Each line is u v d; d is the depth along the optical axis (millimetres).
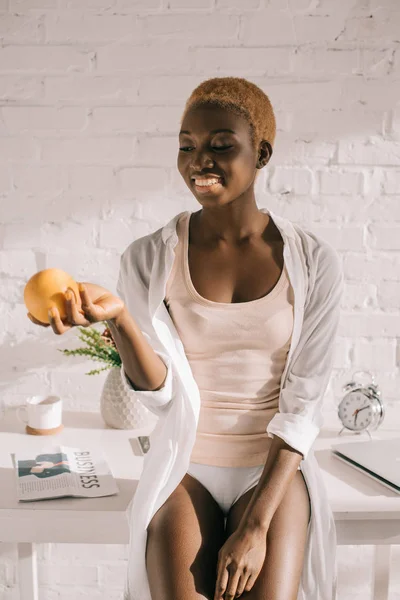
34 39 1840
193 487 1327
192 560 1188
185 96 1861
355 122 1880
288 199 1907
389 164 1898
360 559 2053
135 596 1299
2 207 1897
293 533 1244
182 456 1320
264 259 1354
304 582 1339
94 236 1913
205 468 1356
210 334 1335
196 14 1834
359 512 1427
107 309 1114
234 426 1358
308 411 1330
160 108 1866
